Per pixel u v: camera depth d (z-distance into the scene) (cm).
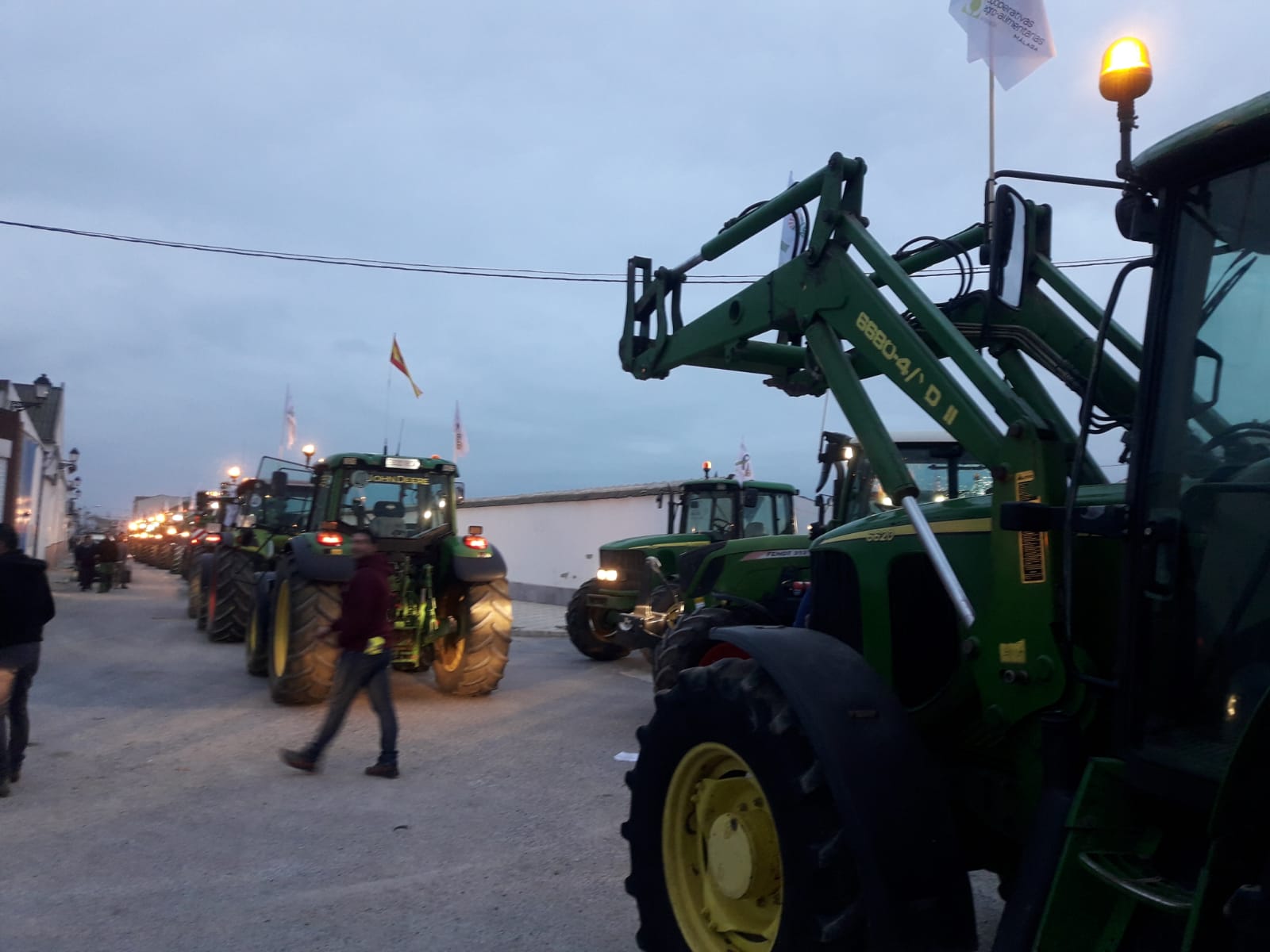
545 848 478
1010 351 361
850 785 255
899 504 305
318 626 782
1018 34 474
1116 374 346
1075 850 223
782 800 267
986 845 328
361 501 917
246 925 379
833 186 358
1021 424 269
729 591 811
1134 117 239
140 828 491
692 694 308
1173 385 226
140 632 1366
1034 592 263
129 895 406
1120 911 224
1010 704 271
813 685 274
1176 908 196
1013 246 292
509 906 405
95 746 666
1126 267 235
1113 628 270
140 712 787
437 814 530
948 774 323
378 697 602
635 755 675
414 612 886
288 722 753
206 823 503
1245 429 210
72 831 485
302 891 416
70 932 368
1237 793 182
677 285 496
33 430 2669
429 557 932
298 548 804
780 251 412
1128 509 232
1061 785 242
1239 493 210
